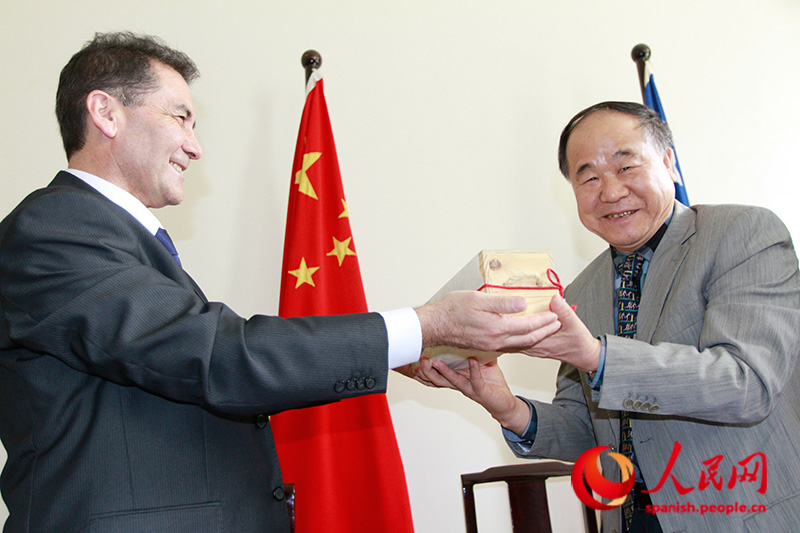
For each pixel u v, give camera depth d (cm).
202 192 282
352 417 233
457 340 119
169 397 107
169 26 296
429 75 309
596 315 176
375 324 114
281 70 300
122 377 105
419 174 296
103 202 116
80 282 106
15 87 284
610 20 328
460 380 165
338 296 240
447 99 307
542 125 308
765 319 136
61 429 108
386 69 307
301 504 216
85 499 103
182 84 147
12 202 272
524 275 130
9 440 113
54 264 107
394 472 226
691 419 144
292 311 231
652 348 136
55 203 112
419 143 299
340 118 297
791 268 146
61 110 139
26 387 111
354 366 110
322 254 243
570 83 316
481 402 168
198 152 149
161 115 139
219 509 110
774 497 132
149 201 143
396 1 316
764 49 337
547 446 176
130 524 102
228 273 276
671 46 330
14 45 288
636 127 174
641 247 175
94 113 135
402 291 281
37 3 293
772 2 342
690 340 148
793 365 137
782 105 329
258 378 104
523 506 201
